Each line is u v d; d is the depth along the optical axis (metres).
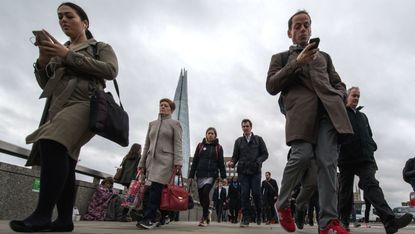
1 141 5.23
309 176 3.84
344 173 5.53
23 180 6.01
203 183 7.46
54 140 2.71
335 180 3.12
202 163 7.49
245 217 7.59
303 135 3.13
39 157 3.05
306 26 3.61
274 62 3.68
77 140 2.89
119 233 3.45
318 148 3.17
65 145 2.76
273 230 6.14
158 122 5.70
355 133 5.26
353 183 5.58
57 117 2.81
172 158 5.57
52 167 2.74
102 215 8.49
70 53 2.81
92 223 6.53
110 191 8.98
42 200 2.75
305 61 3.13
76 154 3.09
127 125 3.10
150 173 5.40
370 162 5.28
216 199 15.30
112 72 3.05
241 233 4.85
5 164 5.60
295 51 3.56
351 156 5.25
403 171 6.74
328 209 3.07
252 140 7.78
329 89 3.20
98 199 8.58
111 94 3.11
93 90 3.02
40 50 2.83
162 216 7.00
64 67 2.95
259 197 7.66
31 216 2.72
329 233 3.00
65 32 3.23
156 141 5.56
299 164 3.20
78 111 2.87
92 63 2.91
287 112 3.36
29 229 2.67
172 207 5.51
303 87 3.32
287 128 3.29
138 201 6.80
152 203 5.20
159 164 5.43
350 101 5.45
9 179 5.70
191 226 7.19
